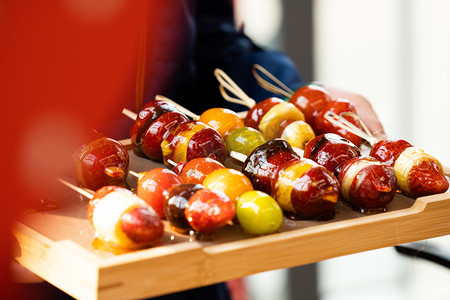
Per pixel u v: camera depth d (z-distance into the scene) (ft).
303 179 2.48
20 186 1.90
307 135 2.94
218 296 3.65
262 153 2.61
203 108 3.95
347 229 2.45
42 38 1.84
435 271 2.97
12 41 1.83
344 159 2.68
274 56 4.02
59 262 2.29
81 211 2.53
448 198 2.58
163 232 2.35
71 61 1.86
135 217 2.28
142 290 2.22
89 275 2.20
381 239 2.51
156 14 3.39
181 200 2.38
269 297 5.66
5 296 2.06
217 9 4.03
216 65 3.94
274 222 2.39
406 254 2.93
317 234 2.41
